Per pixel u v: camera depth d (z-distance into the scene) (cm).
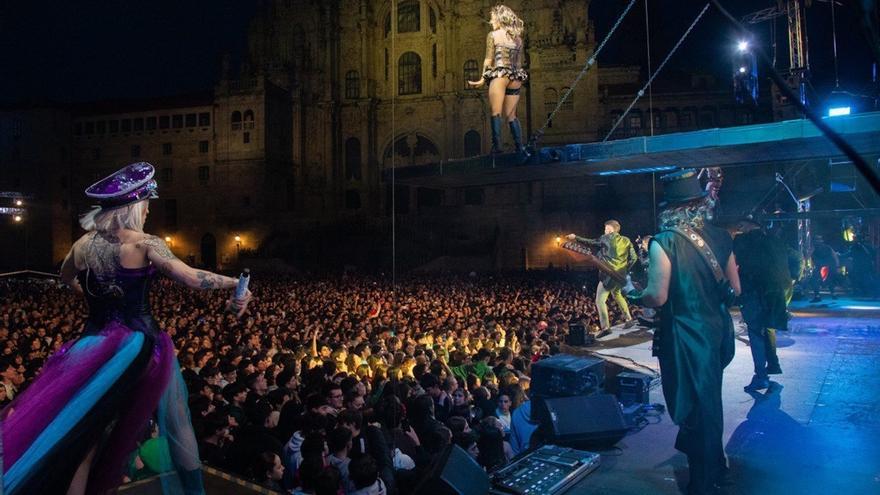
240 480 382
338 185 7106
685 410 326
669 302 344
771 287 540
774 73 151
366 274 5416
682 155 693
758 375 546
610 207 6153
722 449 333
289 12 7206
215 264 6669
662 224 366
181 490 263
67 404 219
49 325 1655
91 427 222
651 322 377
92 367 230
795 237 2377
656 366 722
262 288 3672
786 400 505
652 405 530
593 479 367
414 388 865
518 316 1944
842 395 509
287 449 625
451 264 5916
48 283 4119
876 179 132
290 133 7069
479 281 4238
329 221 6462
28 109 6812
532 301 2473
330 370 998
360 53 7150
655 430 467
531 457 394
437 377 910
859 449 384
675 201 363
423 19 7006
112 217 253
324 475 473
